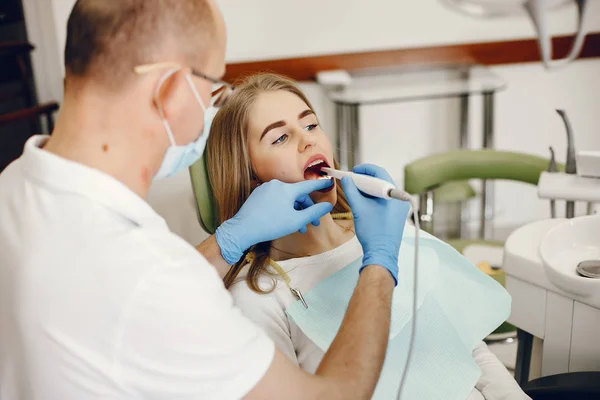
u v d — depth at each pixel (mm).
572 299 1346
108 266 765
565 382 1277
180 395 787
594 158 1605
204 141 930
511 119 3254
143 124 828
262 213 1169
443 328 1291
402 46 3145
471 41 3141
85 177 795
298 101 1342
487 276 1350
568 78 3180
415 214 1001
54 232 784
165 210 2049
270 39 3111
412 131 3262
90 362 762
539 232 1520
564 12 3076
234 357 796
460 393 1241
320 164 1329
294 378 836
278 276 1299
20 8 2961
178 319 768
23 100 3039
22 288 775
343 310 1272
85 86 812
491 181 3074
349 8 3088
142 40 802
